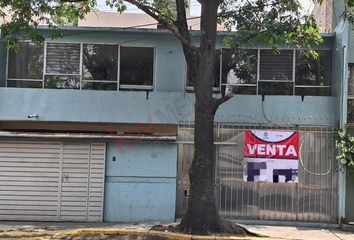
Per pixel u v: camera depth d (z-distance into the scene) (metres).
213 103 13.17
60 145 16.58
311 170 16.66
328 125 16.83
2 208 16.33
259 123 16.92
